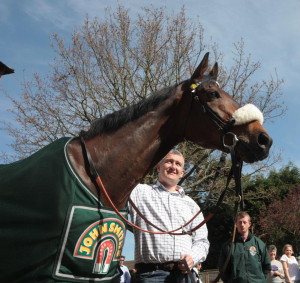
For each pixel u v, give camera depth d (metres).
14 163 2.55
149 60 12.09
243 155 2.57
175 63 12.30
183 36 12.28
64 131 12.28
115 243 2.43
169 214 3.26
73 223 2.24
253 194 14.23
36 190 2.29
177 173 3.48
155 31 12.30
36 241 2.20
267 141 2.53
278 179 23.30
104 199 2.43
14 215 2.25
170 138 2.77
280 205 20.09
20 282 2.20
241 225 4.69
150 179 10.38
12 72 6.10
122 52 12.29
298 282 7.86
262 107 12.17
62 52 12.25
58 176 2.32
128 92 12.34
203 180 11.94
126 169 2.56
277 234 19.73
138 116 2.67
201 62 2.78
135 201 3.32
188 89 2.75
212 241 22.23
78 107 12.41
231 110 2.65
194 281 2.90
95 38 12.30
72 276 2.24
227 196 12.38
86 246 2.27
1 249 2.21
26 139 12.10
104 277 2.38
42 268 2.17
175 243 3.17
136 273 3.26
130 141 2.60
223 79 12.32
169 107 2.73
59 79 12.19
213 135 2.67
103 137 2.60
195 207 3.48
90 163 2.45
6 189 2.32
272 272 7.49
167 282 3.09
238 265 4.53
